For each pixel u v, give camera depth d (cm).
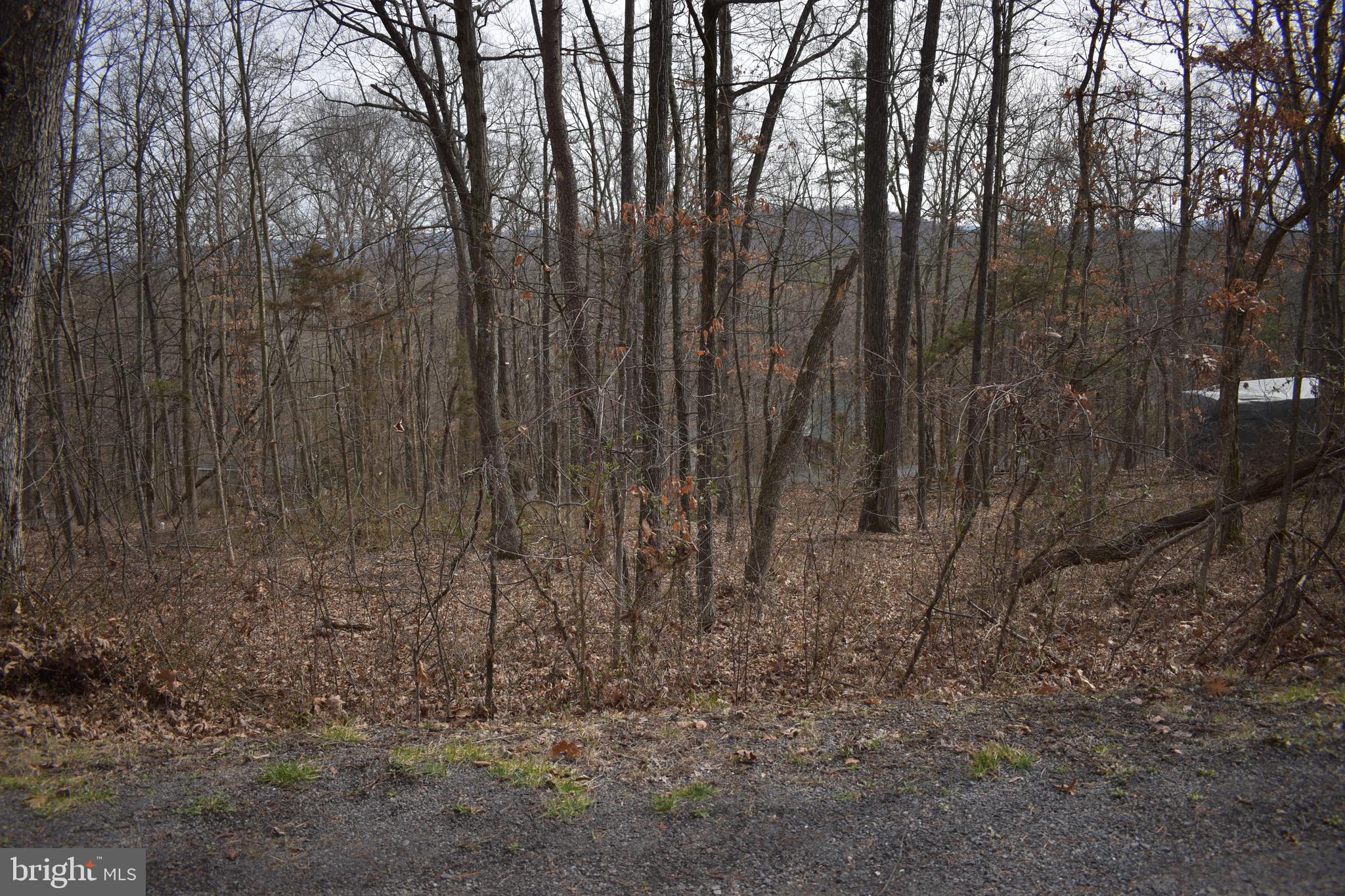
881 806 405
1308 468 803
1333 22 769
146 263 1958
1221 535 970
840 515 838
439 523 1098
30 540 1313
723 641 816
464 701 671
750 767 465
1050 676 674
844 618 777
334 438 1817
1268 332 1101
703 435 845
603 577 686
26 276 742
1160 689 555
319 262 1888
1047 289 1831
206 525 1675
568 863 368
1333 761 402
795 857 364
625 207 844
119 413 1568
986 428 658
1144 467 1168
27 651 607
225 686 661
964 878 339
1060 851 353
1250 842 344
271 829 402
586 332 827
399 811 420
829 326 903
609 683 680
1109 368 816
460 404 1922
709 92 962
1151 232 1938
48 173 766
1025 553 817
